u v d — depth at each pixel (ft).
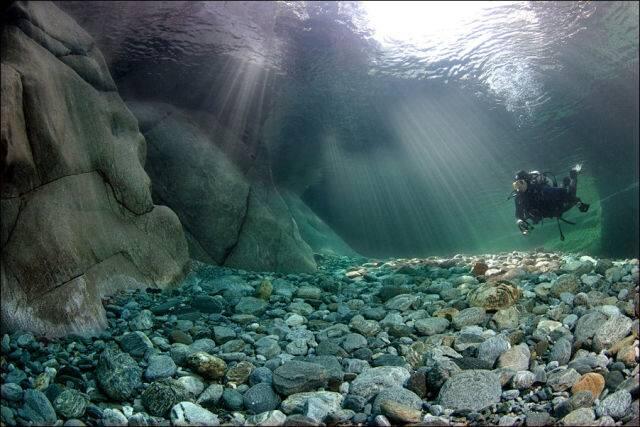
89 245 15.71
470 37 44.50
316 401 10.53
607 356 12.48
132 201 19.11
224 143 29.76
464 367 12.30
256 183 30.12
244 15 34.17
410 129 48.52
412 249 65.46
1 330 12.08
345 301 19.83
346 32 40.81
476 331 14.88
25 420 9.33
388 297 20.01
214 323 15.98
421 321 15.72
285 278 24.67
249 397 11.02
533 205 23.06
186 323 15.15
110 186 18.19
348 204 59.88
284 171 43.86
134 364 11.54
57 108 15.44
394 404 10.05
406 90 45.34
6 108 12.75
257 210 27.53
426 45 45.14
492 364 12.66
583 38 40.81
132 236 18.70
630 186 43.47
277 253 27.20
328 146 47.50
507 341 13.41
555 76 43.09
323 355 13.51
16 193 13.41
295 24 37.22
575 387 10.85
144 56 29.94
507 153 50.75
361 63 43.27
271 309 18.24
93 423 9.70
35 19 17.39
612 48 40.09
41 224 13.66
